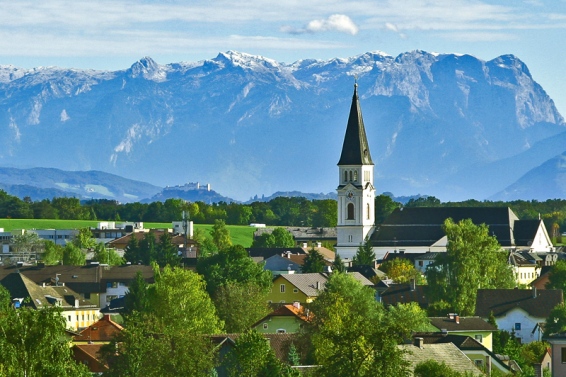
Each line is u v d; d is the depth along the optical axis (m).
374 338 132.88
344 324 139.62
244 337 163.75
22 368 119.94
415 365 156.00
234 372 164.25
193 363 158.38
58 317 124.62
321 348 152.75
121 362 158.88
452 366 159.00
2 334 122.12
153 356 158.25
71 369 122.94
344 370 131.38
